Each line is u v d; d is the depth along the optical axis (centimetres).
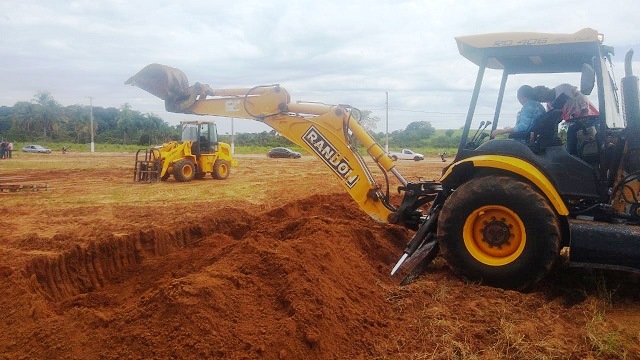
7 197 1398
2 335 386
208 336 356
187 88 751
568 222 512
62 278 618
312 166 3002
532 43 558
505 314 442
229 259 499
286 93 711
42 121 9269
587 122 562
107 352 353
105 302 513
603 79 534
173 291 390
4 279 466
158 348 349
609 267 483
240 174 2336
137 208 1168
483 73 586
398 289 498
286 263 454
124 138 8912
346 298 443
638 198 517
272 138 7638
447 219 538
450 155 4962
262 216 874
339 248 556
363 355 378
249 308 400
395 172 654
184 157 1958
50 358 355
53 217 1050
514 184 513
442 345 390
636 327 434
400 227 726
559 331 418
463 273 533
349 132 672
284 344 360
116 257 677
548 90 596
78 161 3559
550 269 502
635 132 518
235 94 740
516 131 581
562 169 545
